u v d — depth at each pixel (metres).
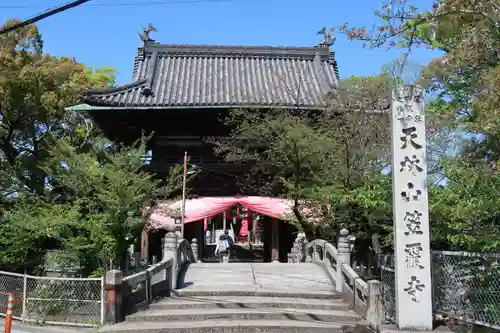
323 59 30.16
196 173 22.72
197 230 25.02
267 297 12.75
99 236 14.64
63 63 22.97
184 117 24.28
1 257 15.36
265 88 26.61
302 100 24.08
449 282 9.35
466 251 9.46
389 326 9.44
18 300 12.57
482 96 9.12
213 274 15.80
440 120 11.22
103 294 11.20
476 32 8.43
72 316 11.77
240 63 29.73
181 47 29.95
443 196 10.22
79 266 15.46
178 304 11.91
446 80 10.65
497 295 8.11
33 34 24.05
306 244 19.81
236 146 22.58
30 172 20.75
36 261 15.73
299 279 14.89
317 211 17.81
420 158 9.45
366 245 17.22
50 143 20.44
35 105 21.16
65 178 15.95
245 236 39.59
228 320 11.09
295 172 18.58
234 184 25.03
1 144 22.50
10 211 17.39
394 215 9.45
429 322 9.12
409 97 9.59
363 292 10.72
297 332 10.40
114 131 25.22
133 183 15.78
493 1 7.94
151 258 24.20
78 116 24.05
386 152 15.65
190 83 27.09
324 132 18.06
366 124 16.09
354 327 10.12
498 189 8.62
